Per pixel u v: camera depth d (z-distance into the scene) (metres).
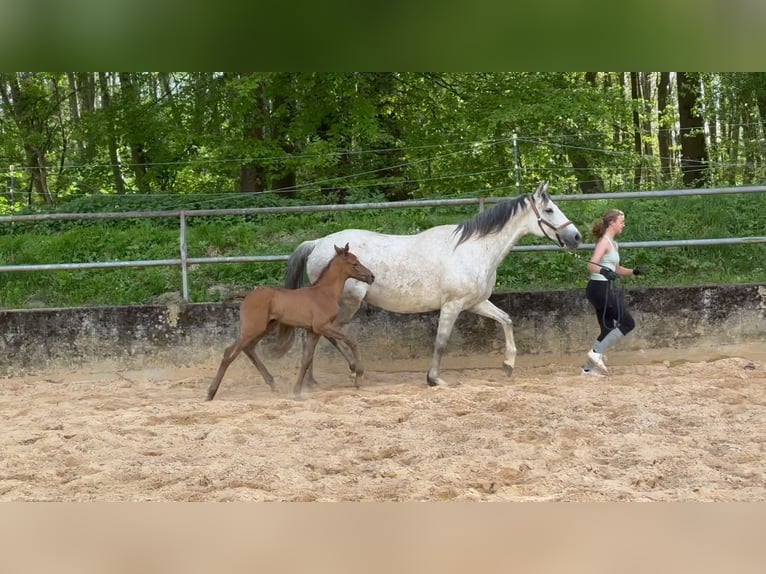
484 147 16.83
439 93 16.73
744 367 9.14
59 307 10.58
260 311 8.43
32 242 12.66
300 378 8.59
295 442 6.57
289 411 7.61
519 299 9.95
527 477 5.58
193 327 9.88
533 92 15.88
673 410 7.18
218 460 6.10
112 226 13.77
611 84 20.62
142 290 11.16
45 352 9.86
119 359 9.88
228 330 9.87
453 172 17.17
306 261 9.20
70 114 22.25
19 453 6.34
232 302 9.90
